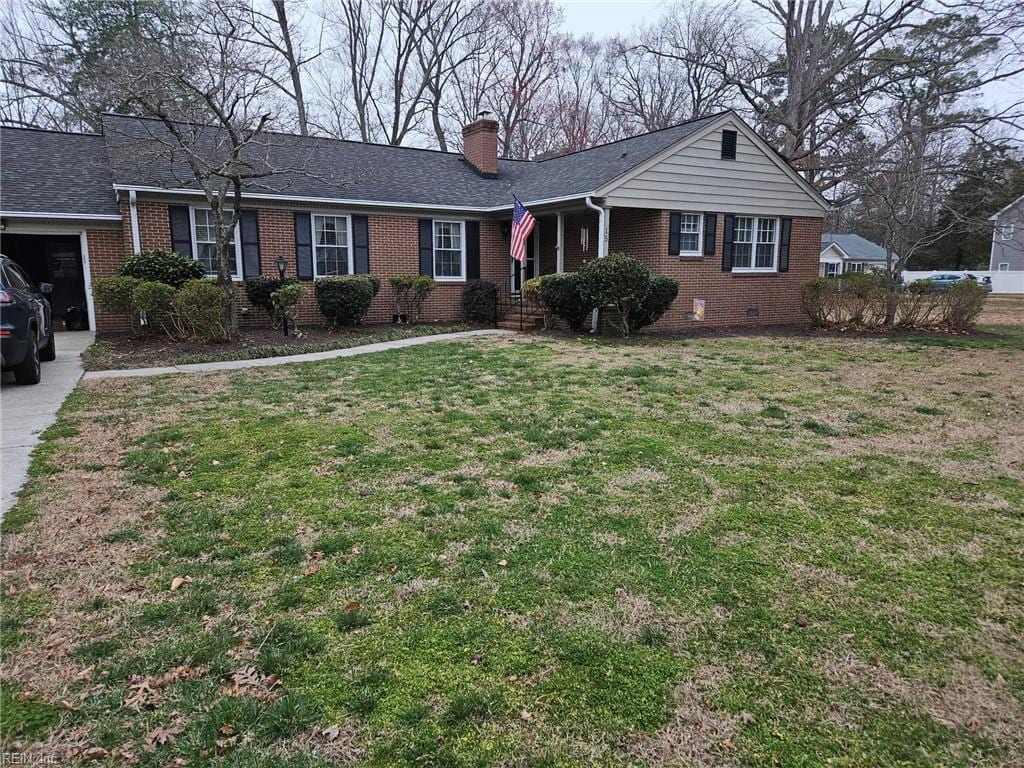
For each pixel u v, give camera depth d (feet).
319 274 46.88
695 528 11.89
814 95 73.46
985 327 50.65
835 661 8.04
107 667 7.75
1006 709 7.18
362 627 8.70
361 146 57.16
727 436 17.89
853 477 14.64
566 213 50.78
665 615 9.03
